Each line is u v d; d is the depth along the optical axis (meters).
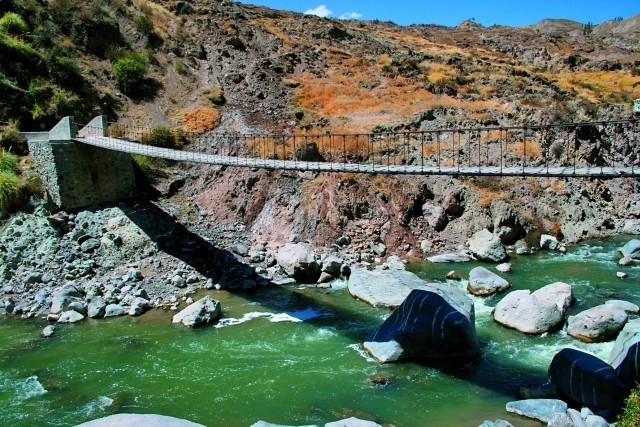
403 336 14.82
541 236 25.78
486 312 17.88
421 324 14.70
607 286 19.62
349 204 26.39
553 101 39.16
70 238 23.45
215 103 37.50
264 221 26.91
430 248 25.38
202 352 15.56
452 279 21.34
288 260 22.33
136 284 20.83
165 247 24.09
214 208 28.09
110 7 44.50
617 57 74.31
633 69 56.44
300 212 26.47
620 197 30.16
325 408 12.51
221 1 59.62
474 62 52.03
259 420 11.98
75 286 19.92
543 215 27.20
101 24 40.00
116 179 26.89
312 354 15.34
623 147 32.41
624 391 11.48
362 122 34.47
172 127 34.38
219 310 18.33
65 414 12.44
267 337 16.55
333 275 22.33
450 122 33.94
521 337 15.90
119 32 41.56
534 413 11.66
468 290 20.02
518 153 30.91
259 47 47.66
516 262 23.52
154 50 42.44
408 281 20.05
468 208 26.77
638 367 11.54
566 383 12.33
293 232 25.88
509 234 25.91
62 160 24.80
